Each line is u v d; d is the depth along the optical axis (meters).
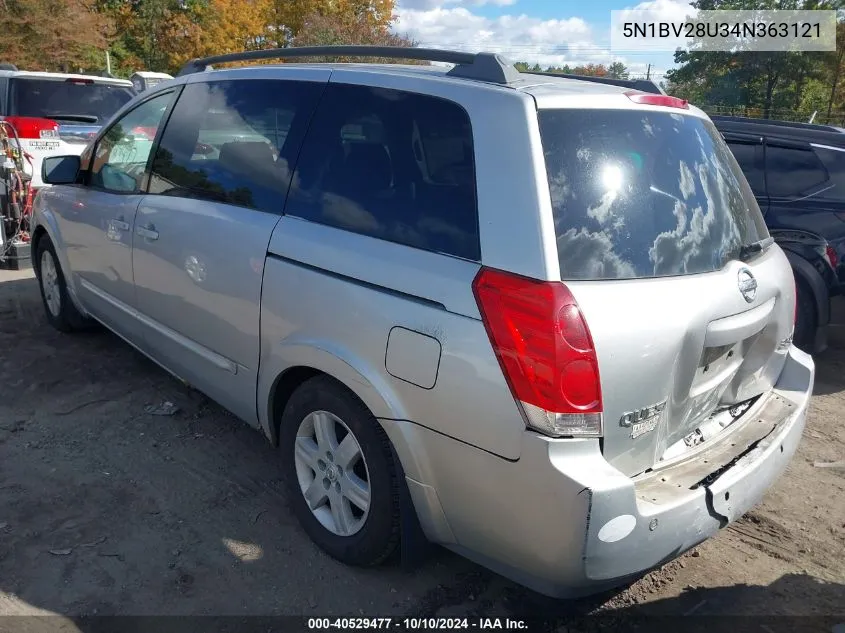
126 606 2.67
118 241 4.09
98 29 26.81
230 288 3.19
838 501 3.69
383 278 2.53
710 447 2.68
